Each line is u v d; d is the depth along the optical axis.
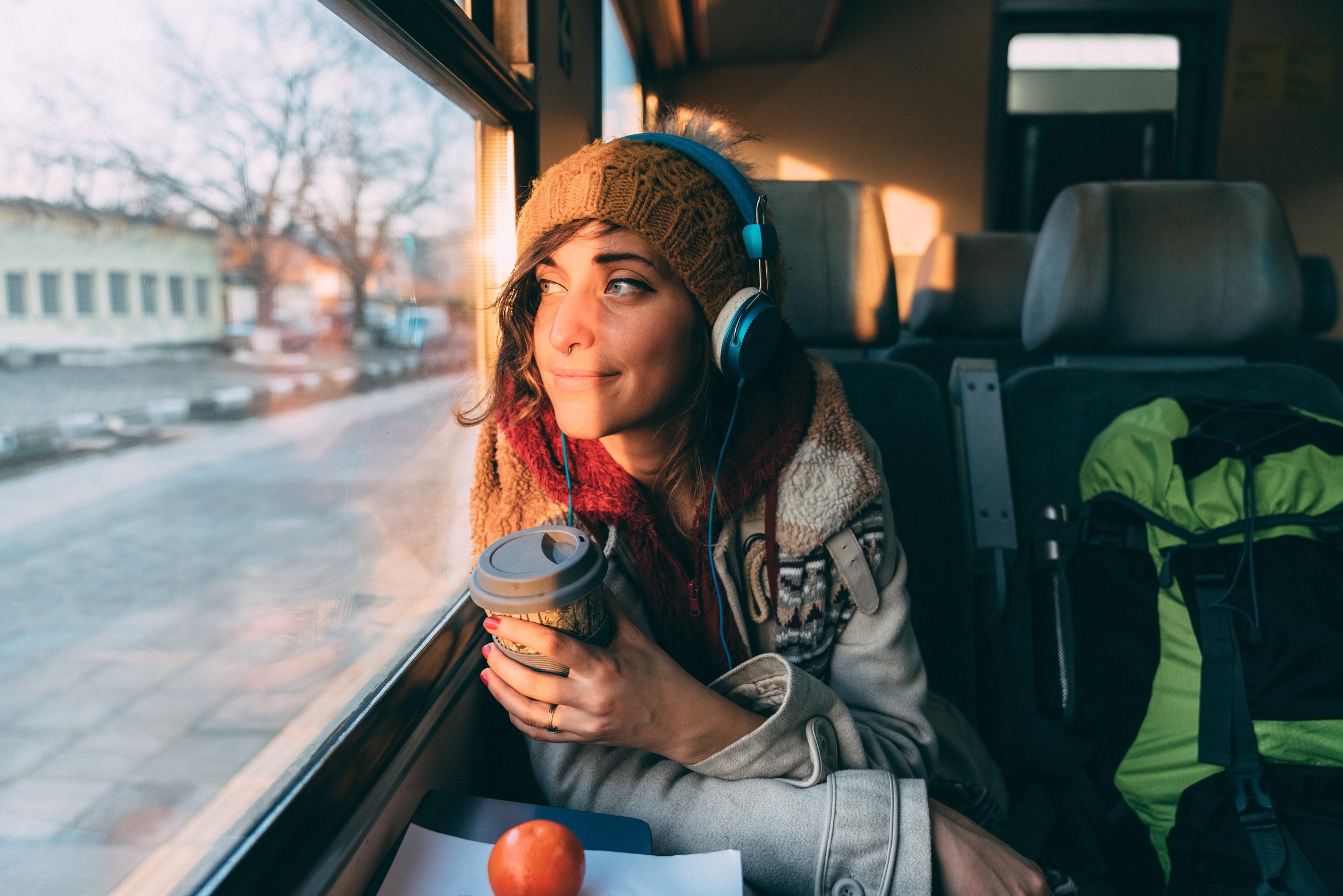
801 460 0.70
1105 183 1.41
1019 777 1.18
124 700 0.45
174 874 0.43
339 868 0.48
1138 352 1.41
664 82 4.21
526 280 0.63
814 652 0.73
